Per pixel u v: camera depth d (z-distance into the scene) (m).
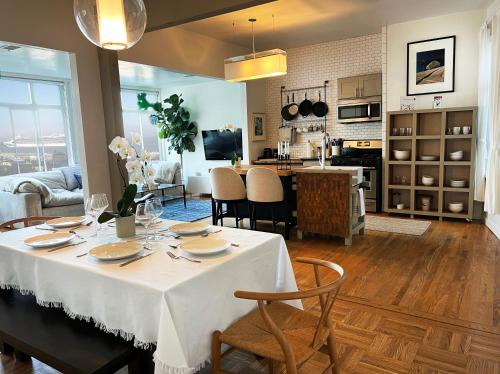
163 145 9.55
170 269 1.60
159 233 2.21
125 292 1.51
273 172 4.43
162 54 5.27
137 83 8.45
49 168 7.45
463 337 2.36
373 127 6.65
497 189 4.34
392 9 5.16
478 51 5.34
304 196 4.56
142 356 1.67
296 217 4.92
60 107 7.55
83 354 1.60
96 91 4.36
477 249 4.11
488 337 2.35
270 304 1.93
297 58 7.29
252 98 7.33
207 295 1.57
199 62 5.94
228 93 8.19
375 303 2.87
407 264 3.70
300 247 4.38
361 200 4.62
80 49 4.18
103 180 4.48
